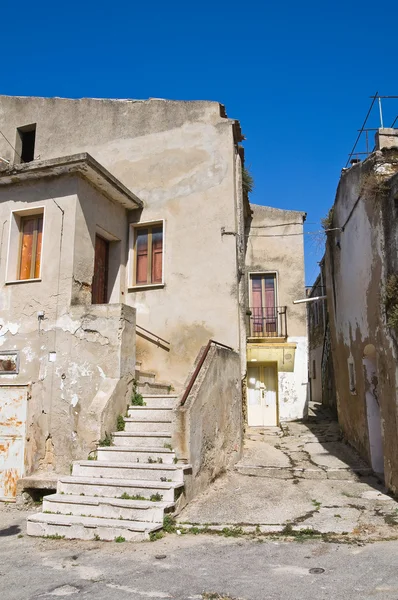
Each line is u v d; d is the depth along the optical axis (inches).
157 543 217.8
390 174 306.7
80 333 339.6
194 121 439.8
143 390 360.5
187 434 275.6
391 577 169.6
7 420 327.3
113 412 314.8
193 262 414.6
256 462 367.2
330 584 165.5
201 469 291.6
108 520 237.6
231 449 356.8
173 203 429.1
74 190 362.6
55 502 254.5
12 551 217.0
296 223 661.3
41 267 360.8
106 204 404.2
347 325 426.3
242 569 183.0
